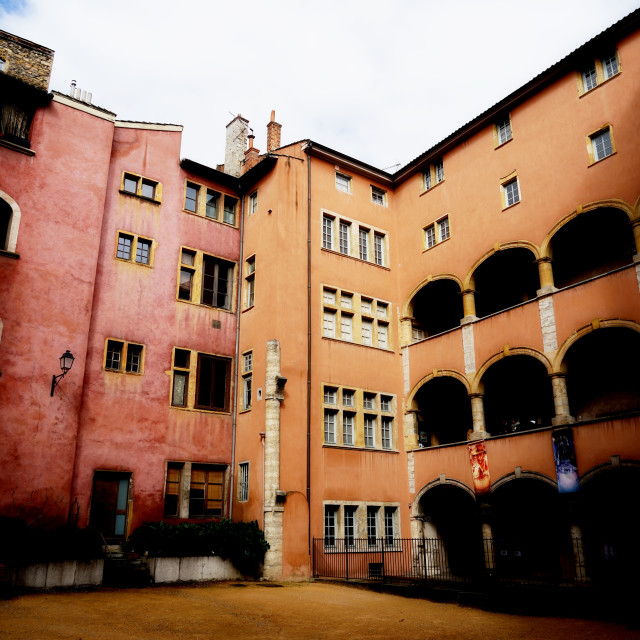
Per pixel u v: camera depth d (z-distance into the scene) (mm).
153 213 20922
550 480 16797
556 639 9828
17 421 16016
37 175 17906
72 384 17188
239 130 27141
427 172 24094
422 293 23250
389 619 11641
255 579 17375
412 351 22578
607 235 19156
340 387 20828
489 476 18500
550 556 19047
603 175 17375
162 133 21953
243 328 21750
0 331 16203
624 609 11422
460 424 23484
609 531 17594
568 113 18750
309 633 10172
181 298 21047
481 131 21703
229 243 22844
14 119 18031
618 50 17734
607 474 15500
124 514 17859
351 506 19969
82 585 14133
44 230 17641
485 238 20594
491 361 19281
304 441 19266
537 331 18047
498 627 10938
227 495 20156
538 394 20969
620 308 16078
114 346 19016
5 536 14172
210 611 11773
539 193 19078
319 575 18266
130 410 18641
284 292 20328
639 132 16672
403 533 20953
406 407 22250
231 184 23594
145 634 9539
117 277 19484
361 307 22516
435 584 15625
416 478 21297
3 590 12656
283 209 21344
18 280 16859
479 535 21172
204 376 20844
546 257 18406
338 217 22859
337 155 23250
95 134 19469
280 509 17984
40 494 15961
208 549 16969
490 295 23047
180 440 19516
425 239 23344
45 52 19297
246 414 20359
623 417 15438
